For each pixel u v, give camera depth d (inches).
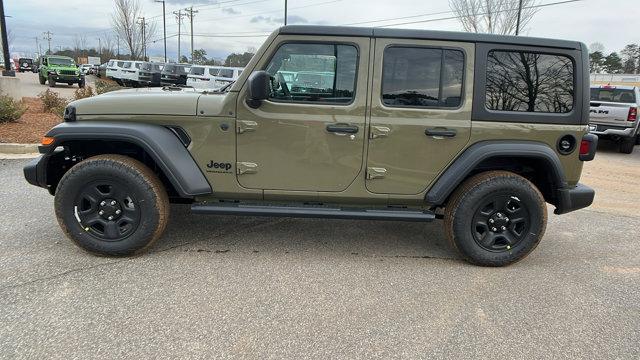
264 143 152.7
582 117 156.9
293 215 155.7
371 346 113.0
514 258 161.5
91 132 147.3
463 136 153.9
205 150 153.3
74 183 148.9
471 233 158.7
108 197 151.4
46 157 153.5
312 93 152.3
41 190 235.1
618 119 474.0
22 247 162.1
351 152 153.8
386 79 151.9
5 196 222.8
